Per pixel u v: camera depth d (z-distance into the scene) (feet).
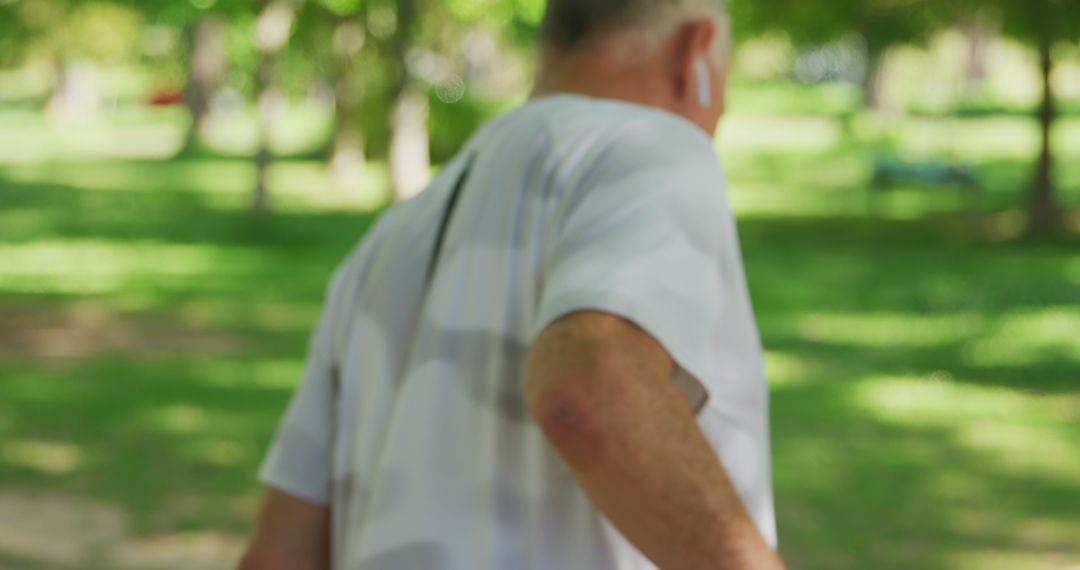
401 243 7.11
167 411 42.16
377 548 6.71
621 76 6.99
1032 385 47.75
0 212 108.17
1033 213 95.04
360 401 7.16
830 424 42.14
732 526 5.29
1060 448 39.19
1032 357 51.90
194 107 200.23
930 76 202.08
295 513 7.36
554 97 6.90
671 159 6.19
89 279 73.61
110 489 32.91
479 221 6.68
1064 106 191.62
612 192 6.07
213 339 56.39
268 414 42.22
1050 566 29.27
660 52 6.98
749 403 6.20
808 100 227.81
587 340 5.42
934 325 59.82
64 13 123.95
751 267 79.46
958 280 73.41
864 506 33.17
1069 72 217.77
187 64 200.13
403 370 6.93
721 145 166.71
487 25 116.16
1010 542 30.73
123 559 27.99
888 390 47.09
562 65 7.11
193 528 30.04
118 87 290.76
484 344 6.56
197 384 46.55
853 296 68.33
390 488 6.72
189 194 124.88
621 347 5.42
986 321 60.18
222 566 27.94
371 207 115.44
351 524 7.03
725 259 6.09
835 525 31.55
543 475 6.31
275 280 75.05
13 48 209.26
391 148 110.32
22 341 54.75
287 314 63.46
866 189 125.90
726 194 6.25
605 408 5.27
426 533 6.50
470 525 6.43
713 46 7.07
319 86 238.89
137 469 34.86
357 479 7.02
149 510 31.24
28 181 136.46
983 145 163.32
